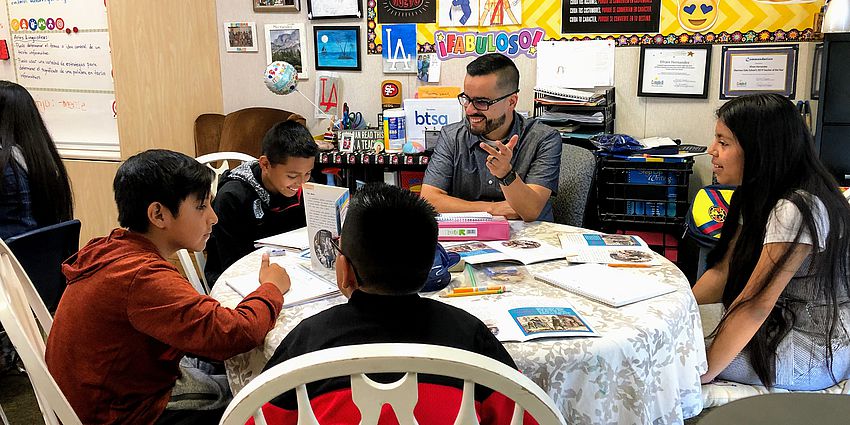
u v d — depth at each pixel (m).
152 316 1.42
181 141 3.98
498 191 2.64
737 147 1.78
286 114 3.78
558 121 3.26
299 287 1.71
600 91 3.36
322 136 3.78
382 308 1.12
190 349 1.42
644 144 3.15
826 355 1.74
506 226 2.11
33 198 2.53
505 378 0.91
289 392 1.05
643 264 1.84
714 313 2.06
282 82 3.43
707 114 3.33
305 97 3.89
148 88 3.88
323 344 1.09
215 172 3.00
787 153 1.72
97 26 4.19
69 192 2.68
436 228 1.14
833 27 2.66
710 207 2.56
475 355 0.93
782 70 3.18
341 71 3.82
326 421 0.99
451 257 1.81
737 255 1.80
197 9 3.91
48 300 2.30
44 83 4.41
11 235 2.48
